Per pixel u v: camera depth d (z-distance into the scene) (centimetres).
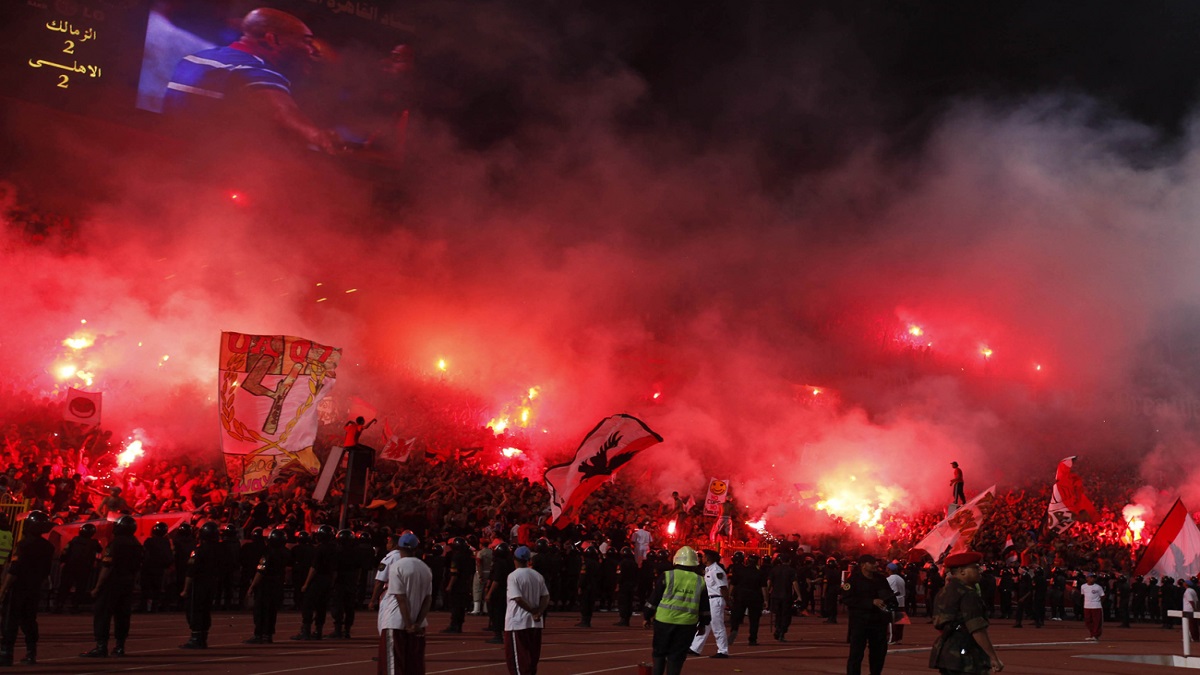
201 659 1300
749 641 1914
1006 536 3806
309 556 1692
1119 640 2478
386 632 871
